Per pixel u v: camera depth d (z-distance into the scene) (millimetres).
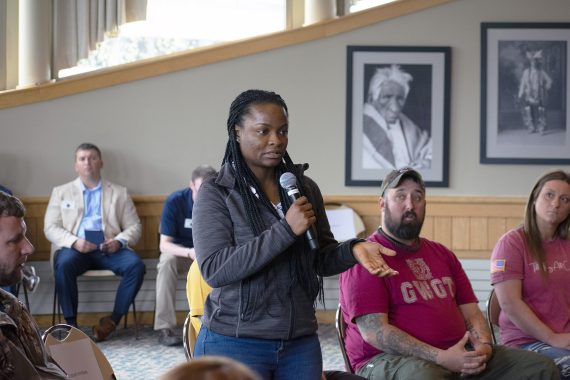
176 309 6848
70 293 6156
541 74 7074
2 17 6973
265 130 2361
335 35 7078
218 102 7035
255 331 2316
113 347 5930
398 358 3201
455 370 3180
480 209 7078
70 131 6926
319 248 2492
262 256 2227
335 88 7086
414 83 7074
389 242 3418
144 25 7199
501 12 7074
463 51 7078
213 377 1049
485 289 7078
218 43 7156
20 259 2506
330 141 7090
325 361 5430
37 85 6902
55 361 2693
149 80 6992
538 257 3756
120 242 6289
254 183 2402
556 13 7074
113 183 6703
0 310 2424
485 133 7086
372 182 7086
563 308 3744
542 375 3266
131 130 6980
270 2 7266
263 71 7055
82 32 6969
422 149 7098
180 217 6355
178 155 7016
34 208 6855
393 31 7078
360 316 3273
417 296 3338
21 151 6879
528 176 7117
